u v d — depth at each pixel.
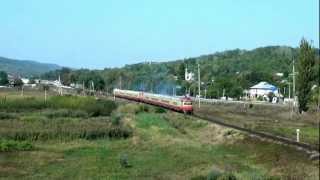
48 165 56.28
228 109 130.75
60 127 85.50
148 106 128.62
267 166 53.03
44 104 132.88
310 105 118.19
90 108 123.88
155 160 58.78
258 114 116.44
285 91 190.62
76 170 53.34
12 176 49.91
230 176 44.91
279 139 62.03
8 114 108.88
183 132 84.81
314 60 108.19
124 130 82.12
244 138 67.38
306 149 54.53
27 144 68.38
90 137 79.56
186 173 50.88
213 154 62.38
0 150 65.19
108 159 60.19
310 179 43.69
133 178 48.91
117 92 174.75
